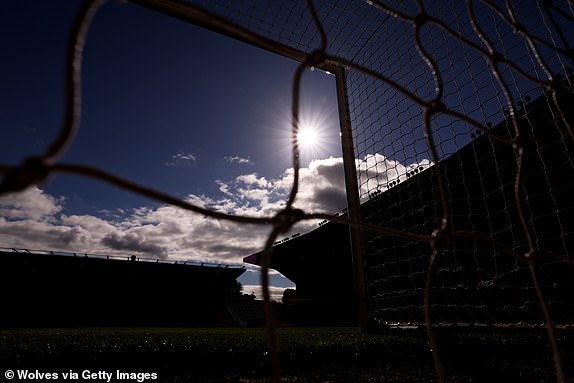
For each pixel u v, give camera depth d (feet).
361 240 12.57
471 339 8.22
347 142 13.10
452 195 16.12
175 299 68.28
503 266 14.52
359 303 12.16
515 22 3.62
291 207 2.16
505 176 14.06
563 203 12.50
